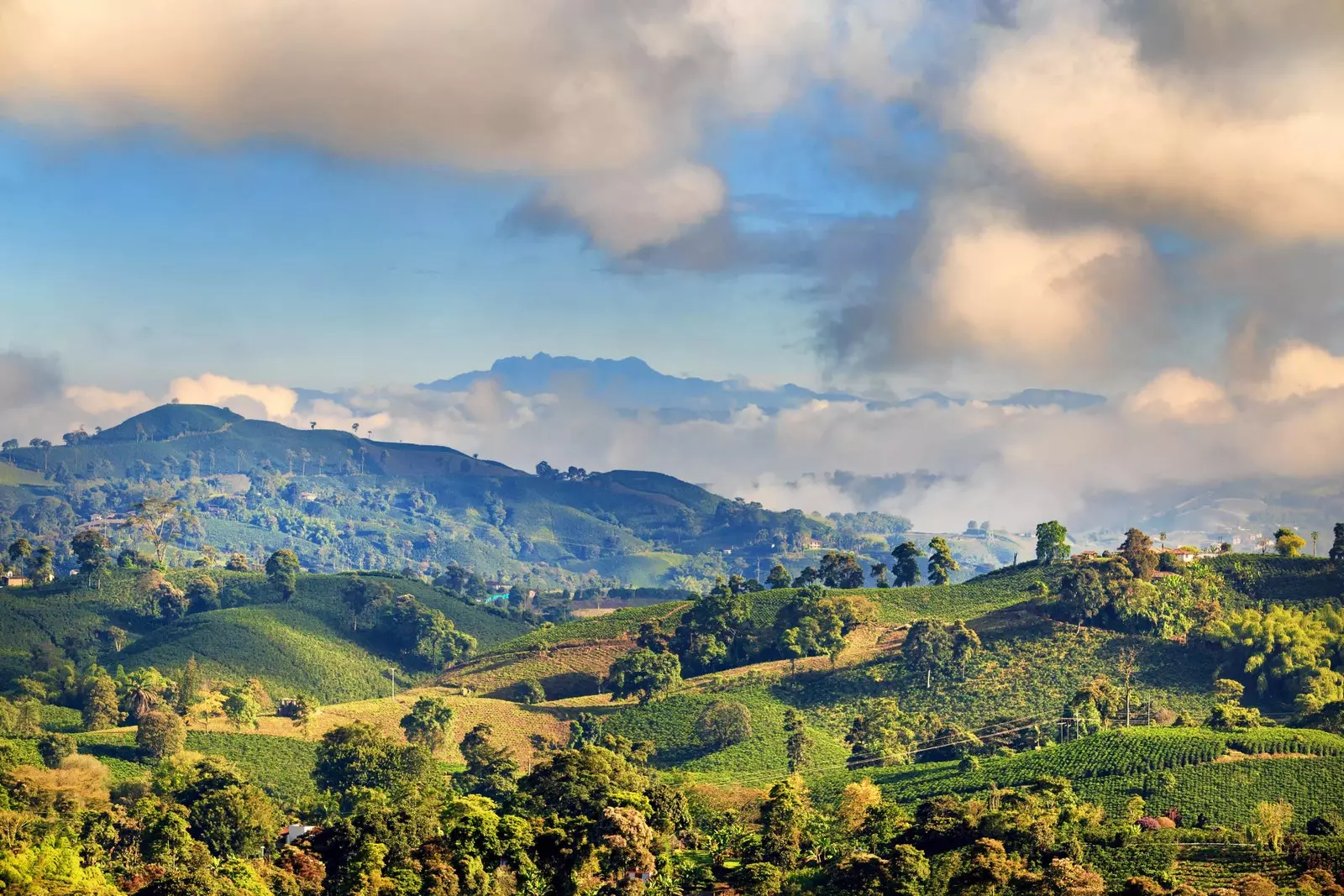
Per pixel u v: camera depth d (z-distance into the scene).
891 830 165.50
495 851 148.50
